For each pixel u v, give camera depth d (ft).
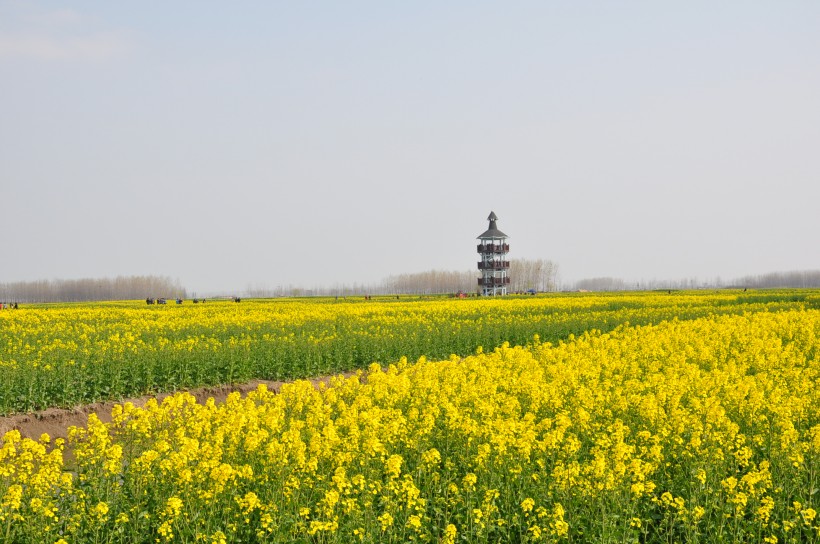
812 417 57.82
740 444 47.42
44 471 39.99
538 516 38.04
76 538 36.76
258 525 38.55
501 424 48.24
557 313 188.24
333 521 36.40
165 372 87.76
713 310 193.26
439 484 42.88
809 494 41.65
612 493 39.99
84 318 176.45
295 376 98.99
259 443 46.37
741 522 38.75
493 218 459.73
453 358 87.04
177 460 41.01
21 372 77.71
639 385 67.26
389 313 188.85
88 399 80.18
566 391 65.92
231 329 134.72
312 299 423.23
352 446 45.44
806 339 109.60
